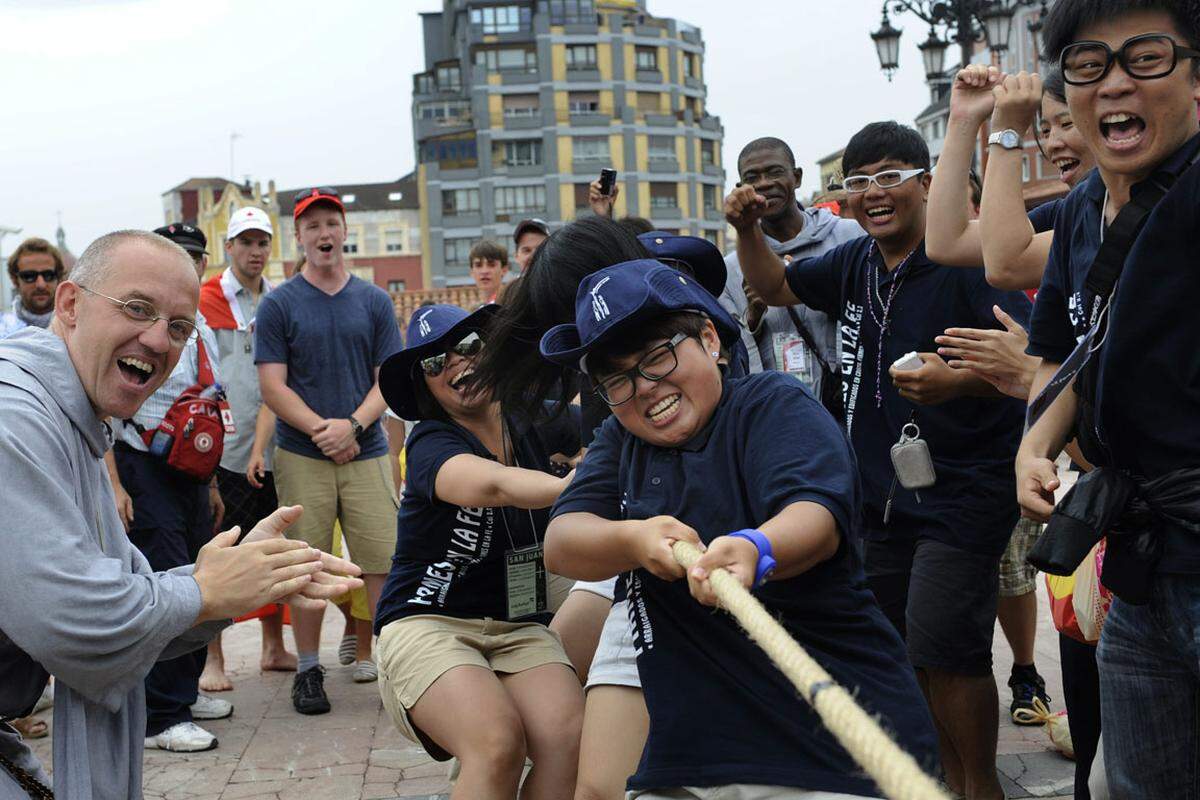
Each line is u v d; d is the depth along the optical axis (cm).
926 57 1841
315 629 624
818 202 689
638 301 246
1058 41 270
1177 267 251
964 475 415
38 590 251
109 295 275
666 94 8694
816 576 243
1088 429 276
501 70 8556
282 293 648
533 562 368
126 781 275
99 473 283
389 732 578
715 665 246
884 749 132
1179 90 257
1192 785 279
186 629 269
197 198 10206
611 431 279
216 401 595
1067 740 484
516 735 331
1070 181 436
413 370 367
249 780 515
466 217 8688
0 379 265
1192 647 260
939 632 413
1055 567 262
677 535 237
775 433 247
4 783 268
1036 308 307
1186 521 255
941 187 387
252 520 696
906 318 430
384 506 653
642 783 248
